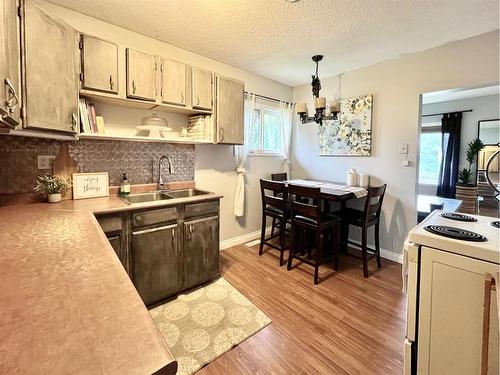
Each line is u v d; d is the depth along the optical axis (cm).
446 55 256
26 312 55
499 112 464
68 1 187
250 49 268
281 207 291
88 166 216
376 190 261
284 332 180
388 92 299
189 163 285
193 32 231
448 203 346
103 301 60
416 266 115
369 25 218
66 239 106
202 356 158
